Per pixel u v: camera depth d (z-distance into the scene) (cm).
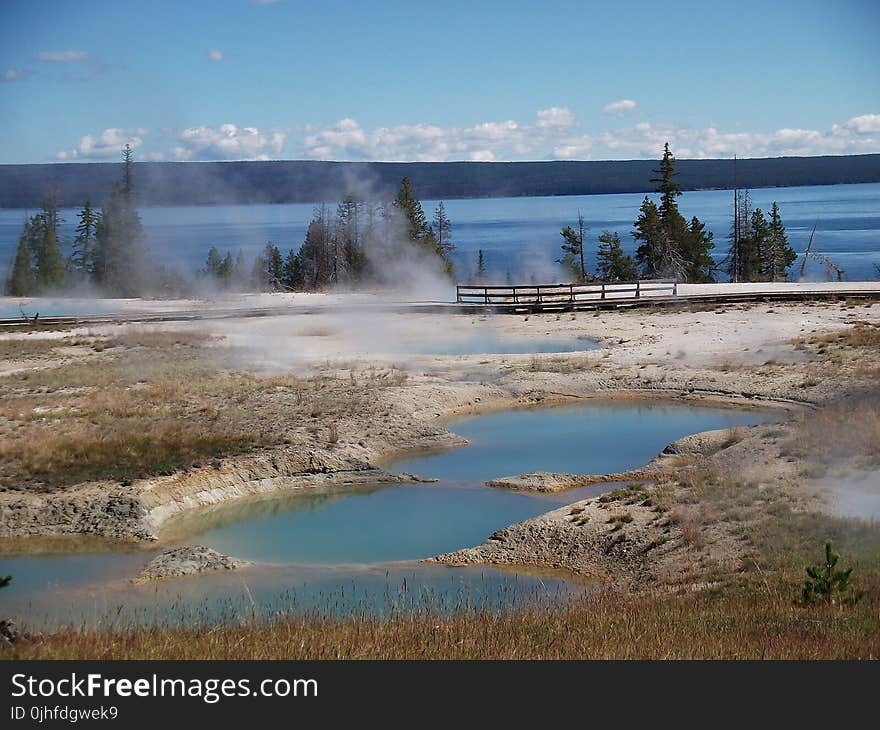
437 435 2561
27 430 2492
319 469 2244
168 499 2041
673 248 7650
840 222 17988
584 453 2428
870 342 3397
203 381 3186
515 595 1522
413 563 1736
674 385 3092
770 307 4491
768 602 1298
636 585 1551
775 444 2147
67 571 1698
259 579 1652
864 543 1534
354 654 1021
